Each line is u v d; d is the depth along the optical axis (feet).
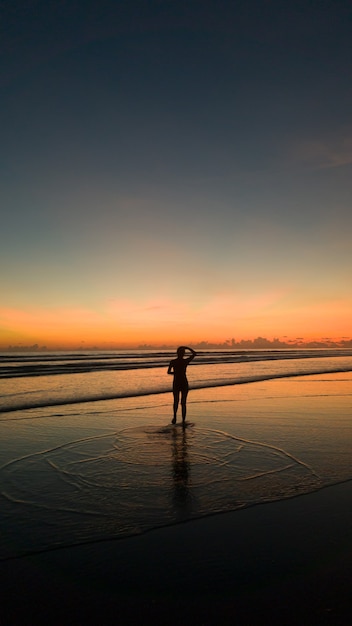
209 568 11.03
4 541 12.54
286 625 8.74
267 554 11.85
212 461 21.40
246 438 26.66
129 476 18.95
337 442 25.67
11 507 15.28
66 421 32.63
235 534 13.15
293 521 14.17
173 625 8.73
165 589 10.05
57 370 96.78
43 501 15.88
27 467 20.29
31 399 45.11
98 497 16.35
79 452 23.13
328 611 9.25
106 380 70.64
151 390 54.90
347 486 17.83
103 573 10.77
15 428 29.86
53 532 13.20
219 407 40.04
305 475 19.22
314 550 12.11
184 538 12.84
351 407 39.99
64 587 10.11
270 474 19.30
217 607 9.36
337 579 10.58
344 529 13.60
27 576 10.59
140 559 11.51
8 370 94.84
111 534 13.10
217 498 16.29
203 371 98.02
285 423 31.78
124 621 8.85
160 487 17.48
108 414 35.96
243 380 69.92
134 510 15.05
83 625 8.70
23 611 9.12
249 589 10.08
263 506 15.49
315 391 54.19
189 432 28.45
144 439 26.30
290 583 10.37
